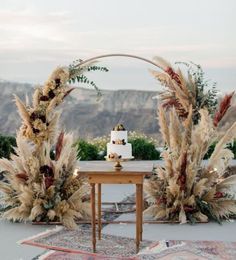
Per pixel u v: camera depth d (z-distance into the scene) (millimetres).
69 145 6320
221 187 6410
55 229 5828
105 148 11906
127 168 5141
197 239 5398
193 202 6145
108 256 4785
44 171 6188
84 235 5559
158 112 6504
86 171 4973
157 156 11492
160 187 6379
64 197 6234
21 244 5207
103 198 8156
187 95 6379
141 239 5270
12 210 6180
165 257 4742
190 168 6164
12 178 6332
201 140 6250
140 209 4957
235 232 5711
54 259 4684
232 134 6309
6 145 9797
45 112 6285
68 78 6289
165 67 6418
